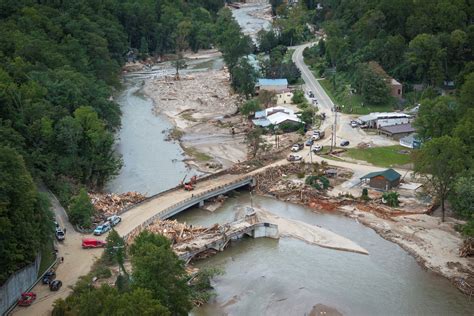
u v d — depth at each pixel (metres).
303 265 108.81
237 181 143.50
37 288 92.44
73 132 139.12
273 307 94.44
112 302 68.31
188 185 139.12
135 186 149.12
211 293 97.19
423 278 104.00
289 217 130.62
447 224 122.69
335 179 146.50
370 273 105.81
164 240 94.94
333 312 92.31
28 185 94.19
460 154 120.88
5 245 86.12
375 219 126.88
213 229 118.75
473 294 98.06
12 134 129.12
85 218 115.31
